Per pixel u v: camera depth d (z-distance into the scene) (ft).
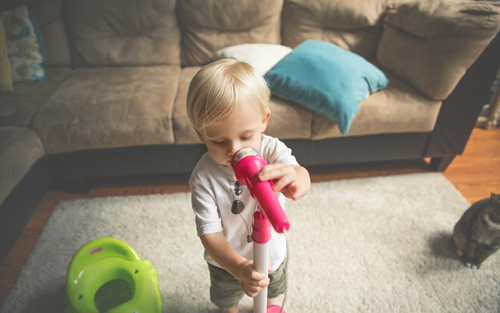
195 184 2.21
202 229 2.11
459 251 3.92
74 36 5.89
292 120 4.58
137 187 5.23
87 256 3.18
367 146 5.06
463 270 3.77
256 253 1.71
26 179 4.22
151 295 3.07
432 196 4.87
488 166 5.57
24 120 4.38
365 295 3.51
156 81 5.30
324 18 5.77
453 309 3.37
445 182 5.17
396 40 5.24
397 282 3.65
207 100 1.76
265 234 1.63
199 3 5.69
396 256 3.95
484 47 4.21
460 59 4.31
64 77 5.61
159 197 4.94
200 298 3.54
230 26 5.91
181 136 4.53
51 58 5.88
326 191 5.00
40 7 5.65
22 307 3.48
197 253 4.04
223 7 5.73
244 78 1.82
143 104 4.57
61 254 4.06
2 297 3.62
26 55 5.33
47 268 3.89
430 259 3.91
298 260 3.90
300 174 1.99
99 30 5.88
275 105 4.57
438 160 5.36
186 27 6.00
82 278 3.06
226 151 1.89
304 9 5.76
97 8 5.74
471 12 4.18
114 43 5.93
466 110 4.77
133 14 5.78
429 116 4.72
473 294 3.51
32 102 4.77
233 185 2.16
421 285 3.61
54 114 4.38
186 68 6.04
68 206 4.79
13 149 3.86
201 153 4.83
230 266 1.95
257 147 1.98
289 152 2.28
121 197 4.95
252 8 5.75
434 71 4.51
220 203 2.21
